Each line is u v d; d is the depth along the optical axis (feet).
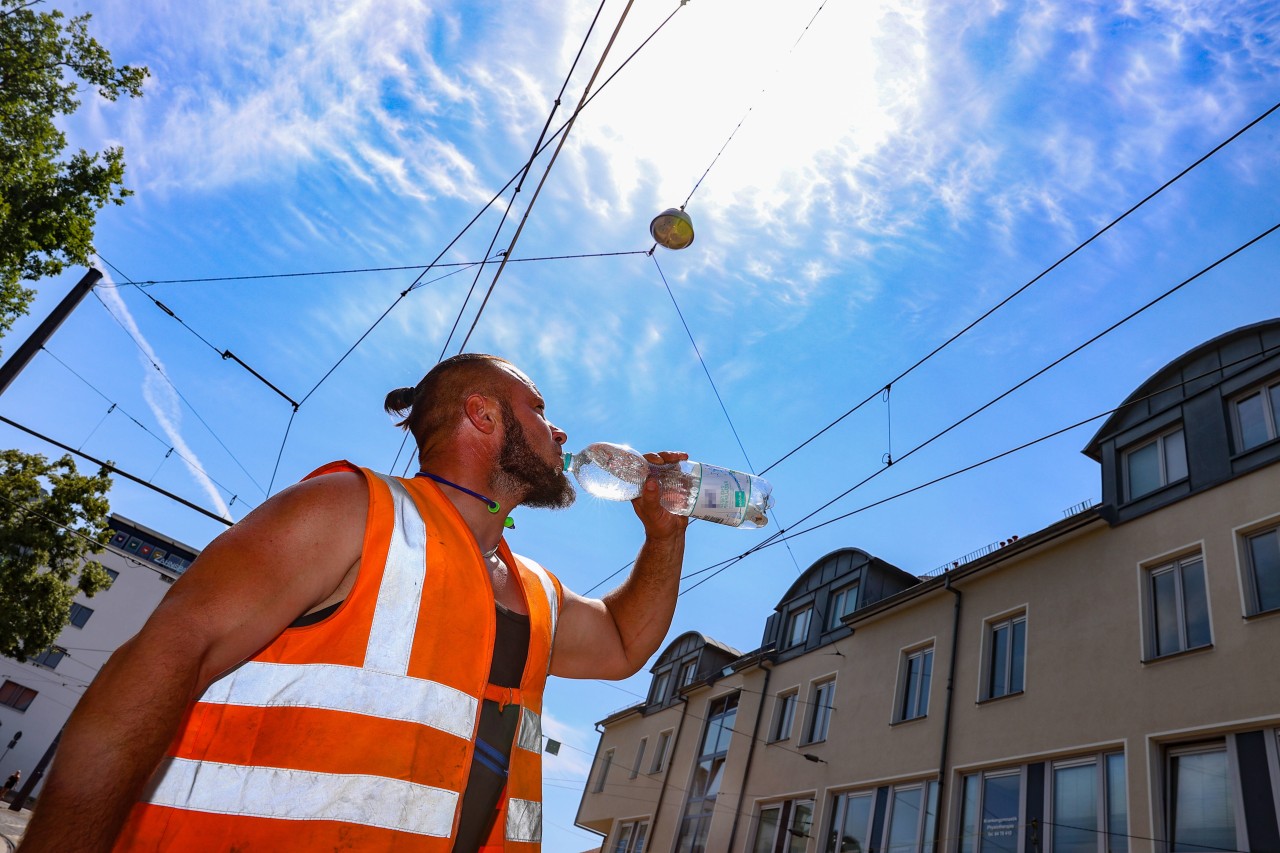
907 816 42.16
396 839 3.41
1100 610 37.22
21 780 120.98
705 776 61.82
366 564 3.79
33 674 126.11
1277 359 35.14
